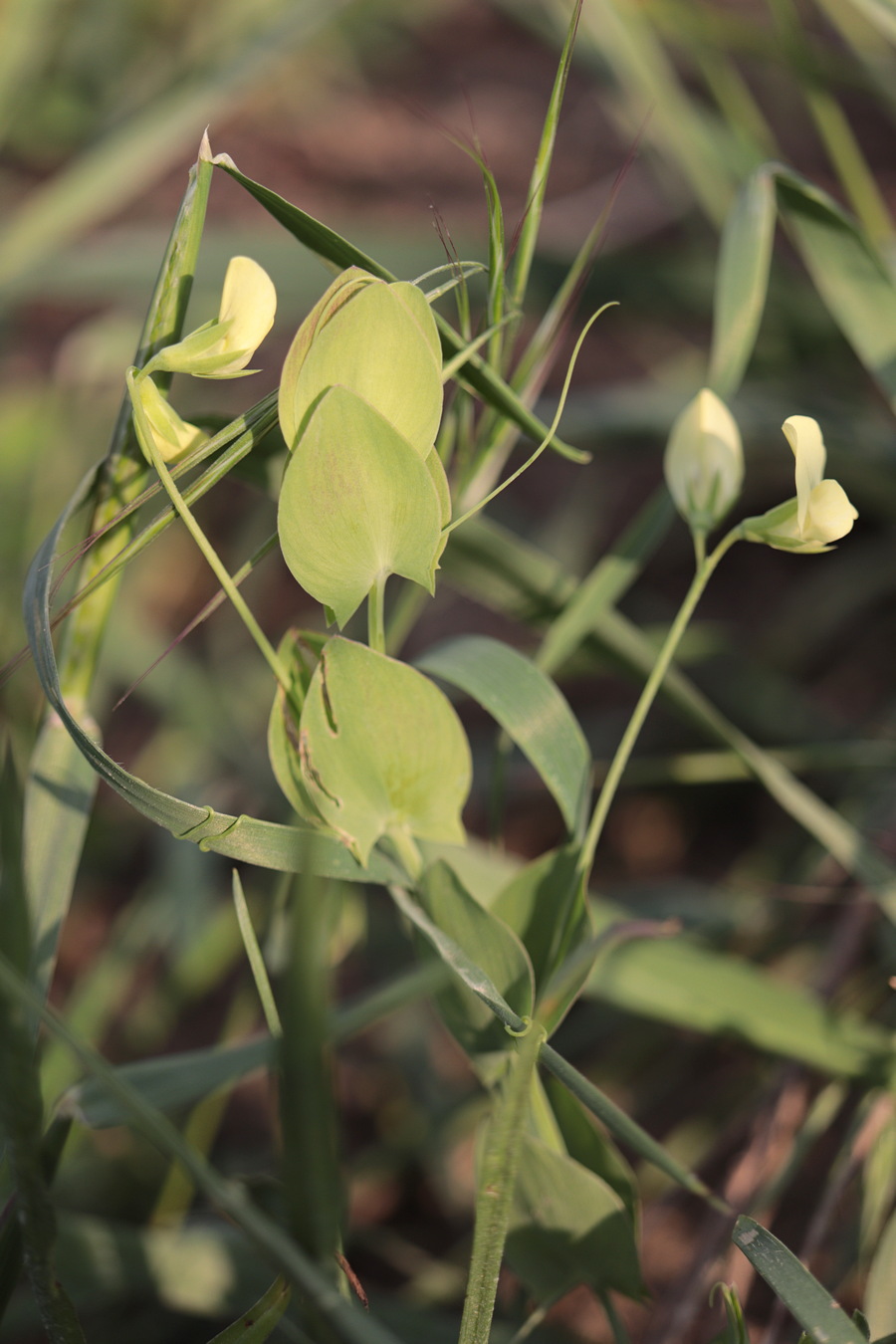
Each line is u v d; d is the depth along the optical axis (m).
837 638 0.80
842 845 0.41
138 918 0.61
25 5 0.89
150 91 0.92
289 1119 0.34
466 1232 0.54
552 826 0.75
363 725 0.34
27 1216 0.33
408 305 0.33
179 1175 0.48
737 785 0.74
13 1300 0.43
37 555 0.35
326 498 0.33
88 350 0.86
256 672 0.82
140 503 0.34
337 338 0.33
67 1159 0.50
